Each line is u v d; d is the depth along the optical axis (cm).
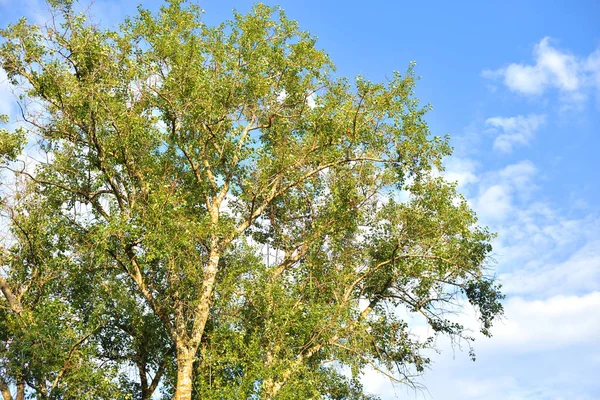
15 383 1992
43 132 2098
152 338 2389
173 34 2277
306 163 2448
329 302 2406
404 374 2359
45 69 2017
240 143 2398
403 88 2369
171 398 2155
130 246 2047
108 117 2064
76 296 2302
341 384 2358
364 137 2381
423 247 2522
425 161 2394
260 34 2473
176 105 2170
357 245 2591
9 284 2267
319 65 2512
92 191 2192
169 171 2258
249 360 2025
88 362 2073
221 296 2125
